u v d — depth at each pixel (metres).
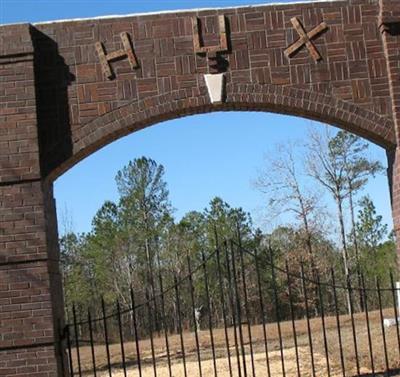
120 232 43.03
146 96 9.48
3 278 8.84
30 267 8.87
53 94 9.44
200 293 40.09
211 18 9.70
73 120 9.38
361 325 18.12
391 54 9.72
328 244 39.94
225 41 9.62
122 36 9.58
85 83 9.48
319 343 15.10
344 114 9.64
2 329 8.72
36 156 9.11
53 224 9.58
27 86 9.25
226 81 9.55
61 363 8.94
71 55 9.53
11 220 8.96
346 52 9.77
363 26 9.87
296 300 38.16
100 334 33.88
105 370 15.29
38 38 9.53
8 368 8.64
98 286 44.09
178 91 9.51
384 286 37.50
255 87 9.56
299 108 9.61
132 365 15.86
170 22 9.66
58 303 9.26
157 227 43.09
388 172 10.27
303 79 9.65
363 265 41.31
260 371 12.17
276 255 38.56
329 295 38.75
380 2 9.81
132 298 9.36
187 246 42.91
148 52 9.58
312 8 9.84
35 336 8.71
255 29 9.72
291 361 12.99
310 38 9.73
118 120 9.41
